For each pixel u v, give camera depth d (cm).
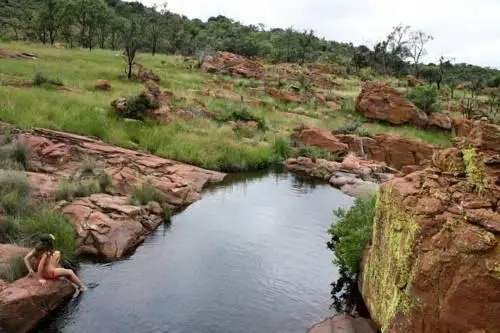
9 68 2944
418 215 631
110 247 1012
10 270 802
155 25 6931
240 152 2061
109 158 1557
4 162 1305
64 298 817
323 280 966
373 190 1587
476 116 4197
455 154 715
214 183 1711
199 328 765
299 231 1249
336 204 1542
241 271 982
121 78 3591
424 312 584
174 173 1616
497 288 525
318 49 9588
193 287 897
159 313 801
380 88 3738
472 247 548
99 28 6831
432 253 589
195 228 1219
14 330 710
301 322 803
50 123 1792
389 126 3562
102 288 873
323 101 4162
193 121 2406
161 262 1000
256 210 1413
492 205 598
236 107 3028
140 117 2162
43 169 1384
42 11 5797
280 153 2286
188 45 7638
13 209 1053
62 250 916
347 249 956
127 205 1192
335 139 2533
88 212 1088
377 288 767
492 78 8050
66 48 5225
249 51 7912
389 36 8212
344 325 765
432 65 9944
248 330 770
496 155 639
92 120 1920
